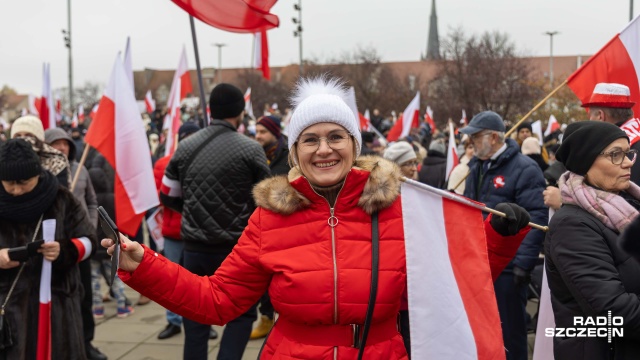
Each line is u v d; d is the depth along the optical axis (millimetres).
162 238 5809
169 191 4473
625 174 2578
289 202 2283
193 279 2379
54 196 3732
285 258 2283
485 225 2510
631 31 4543
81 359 3809
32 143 4352
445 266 2312
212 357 5246
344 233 2275
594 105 3879
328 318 2242
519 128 9039
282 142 5594
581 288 2418
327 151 2271
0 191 3574
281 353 2314
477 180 4625
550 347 3115
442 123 27312
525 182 4305
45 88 7332
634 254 2377
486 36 26188
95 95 47000
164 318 6379
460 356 2279
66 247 3703
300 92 2512
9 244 3617
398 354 2338
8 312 3566
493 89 24656
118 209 4934
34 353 3615
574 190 2566
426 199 2350
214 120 4391
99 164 6410
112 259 2113
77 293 3889
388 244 2295
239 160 4199
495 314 2342
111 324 6176
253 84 36438
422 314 2270
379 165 2320
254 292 2422
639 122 3814
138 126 4984
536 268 5121
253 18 4992
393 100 35562
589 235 2465
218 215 4184
